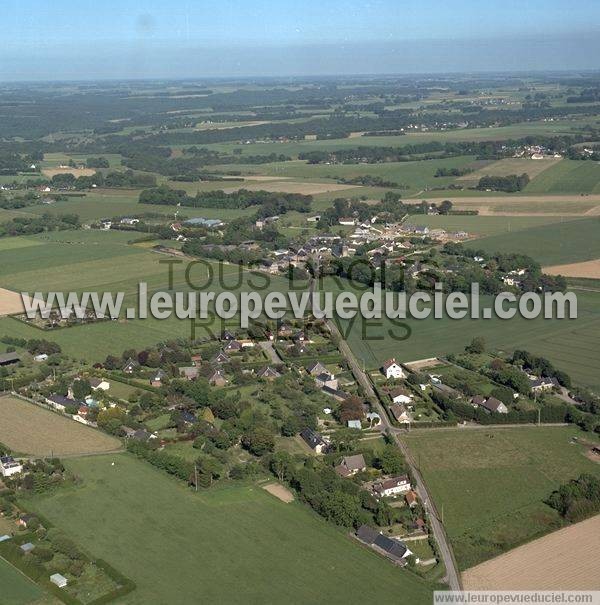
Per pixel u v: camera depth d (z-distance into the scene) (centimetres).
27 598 14075
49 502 17225
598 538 15675
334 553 15275
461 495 17625
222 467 18662
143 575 14638
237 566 14888
